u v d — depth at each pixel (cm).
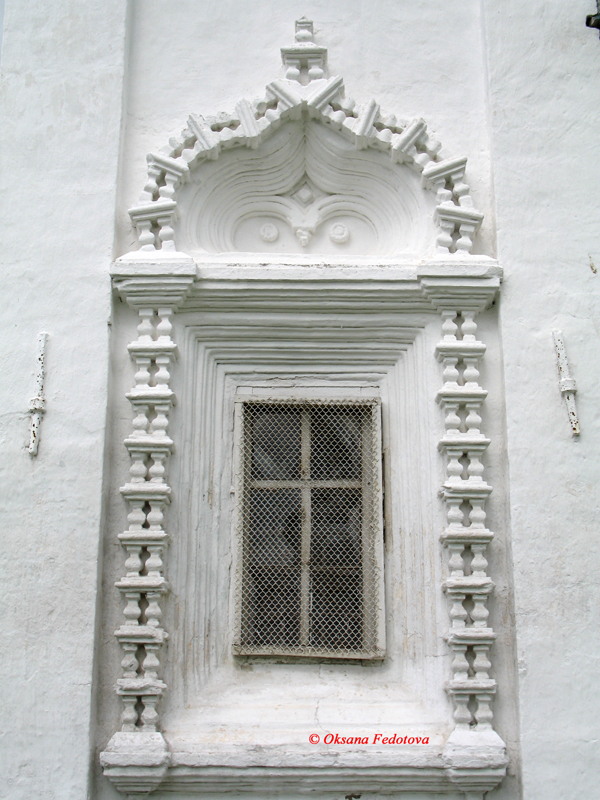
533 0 469
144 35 482
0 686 367
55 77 457
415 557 405
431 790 367
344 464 422
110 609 388
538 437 398
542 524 387
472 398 408
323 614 403
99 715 373
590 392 404
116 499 403
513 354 411
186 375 426
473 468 399
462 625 381
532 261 424
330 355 439
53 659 370
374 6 484
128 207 450
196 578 403
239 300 428
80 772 356
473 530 389
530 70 455
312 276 424
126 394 407
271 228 468
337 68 471
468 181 453
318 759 361
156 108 468
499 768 359
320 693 389
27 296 421
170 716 378
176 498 406
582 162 440
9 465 396
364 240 467
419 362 431
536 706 365
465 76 473
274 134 454
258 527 414
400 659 397
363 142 447
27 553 384
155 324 429
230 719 378
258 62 476
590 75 455
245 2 487
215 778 362
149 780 357
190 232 448
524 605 377
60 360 411
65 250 428
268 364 441
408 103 467
